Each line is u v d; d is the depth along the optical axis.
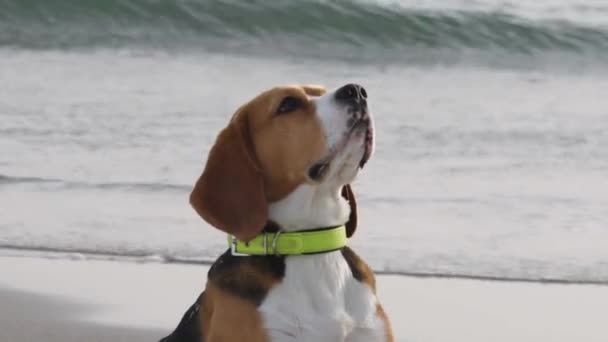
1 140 13.71
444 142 14.60
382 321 6.14
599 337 8.96
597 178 13.52
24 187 12.32
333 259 6.11
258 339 5.83
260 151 6.16
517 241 11.34
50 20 19.48
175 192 12.34
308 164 6.04
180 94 16.25
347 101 6.05
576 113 16.56
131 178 12.72
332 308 5.95
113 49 18.98
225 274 6.07
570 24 21.92
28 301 9.21
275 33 20.39
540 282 10.28
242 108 6.29
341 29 20.61
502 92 17.83
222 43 19.83
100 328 8.70
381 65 19.55
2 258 10.29
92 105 15.32
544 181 13.30
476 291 9.95
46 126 14.34
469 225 11.75
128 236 11.02
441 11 21.44
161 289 9.67
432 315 9.27
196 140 14.06
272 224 6.11
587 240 11.47
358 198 12.36
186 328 6.42
